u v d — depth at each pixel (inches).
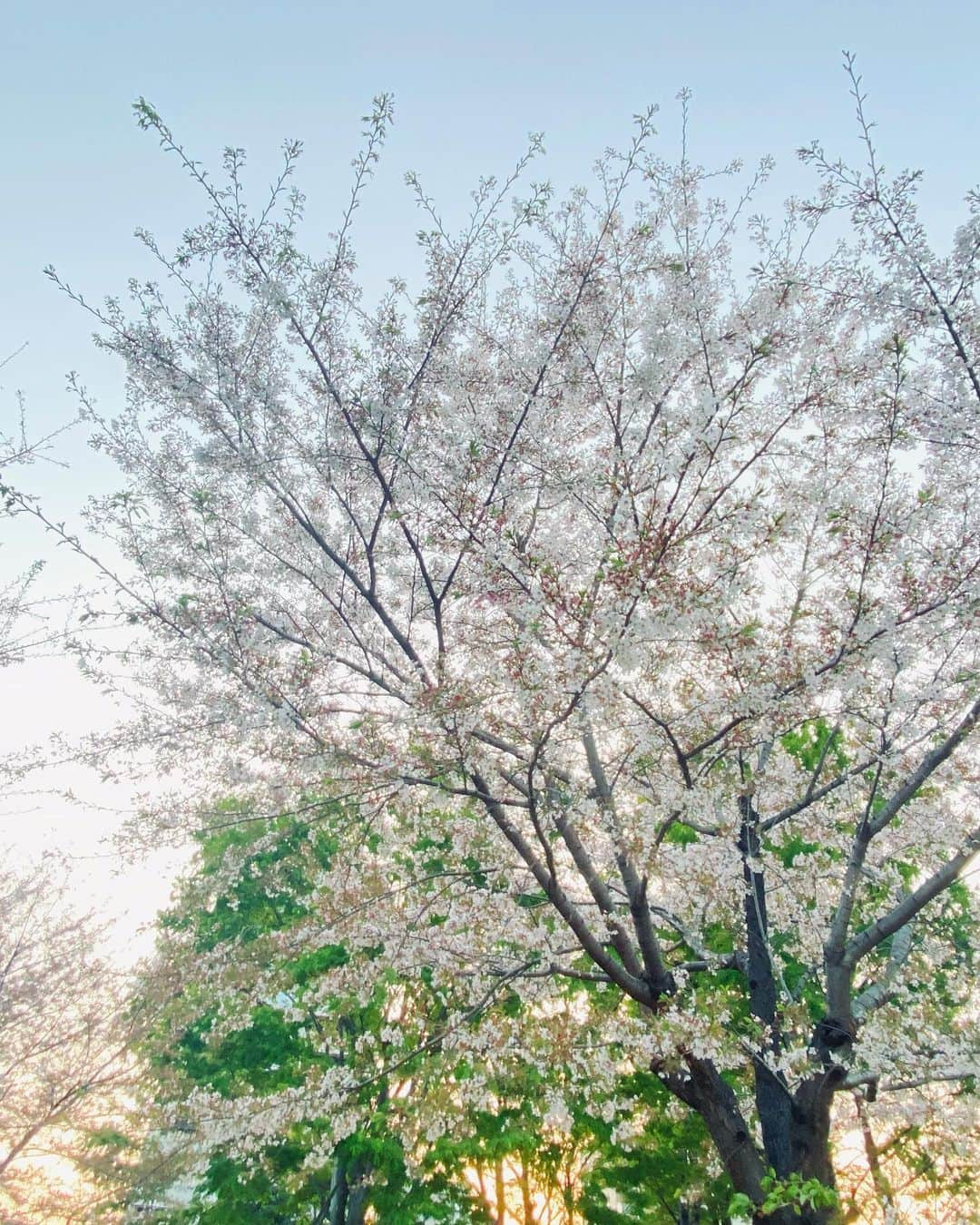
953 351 225.1
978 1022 293.3
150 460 285.4
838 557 243.0
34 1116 370.3
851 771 287.3
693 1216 444.1
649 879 251.1
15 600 246.2
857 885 265.7
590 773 299.7
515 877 320.2
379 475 262.2
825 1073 242.4
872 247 225.9
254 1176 463.5
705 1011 233.8
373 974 301.9
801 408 237.9
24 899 399.9
